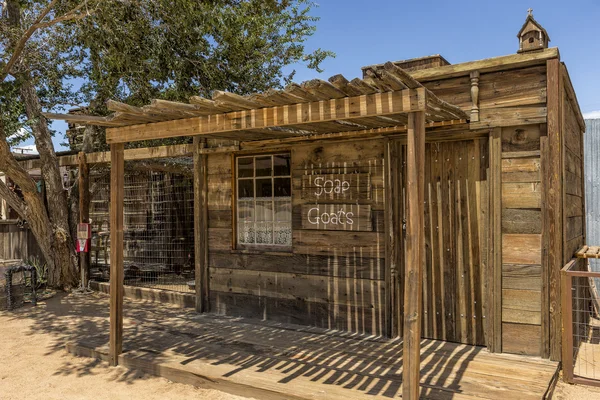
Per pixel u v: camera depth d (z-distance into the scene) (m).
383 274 5.59
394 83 3.21
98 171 9.86
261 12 10.99
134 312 7.17
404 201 5.55
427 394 3.83
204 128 4.41
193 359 4.80
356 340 5.44
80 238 8.91
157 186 10.09
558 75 4.53
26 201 8.69
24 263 9.70
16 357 5.29
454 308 5.32
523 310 4.80
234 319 6.57
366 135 5.53
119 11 8.62
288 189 6.41
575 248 5.98
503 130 4.88
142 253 10.20
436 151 5.40
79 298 8.48
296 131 5.57
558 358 4.60
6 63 8.22
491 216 4.91
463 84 5.02
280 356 4.87
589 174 7.58
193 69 9.64
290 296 6.30
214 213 7.02
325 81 3.29
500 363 4.56
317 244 6.07
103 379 4.60
